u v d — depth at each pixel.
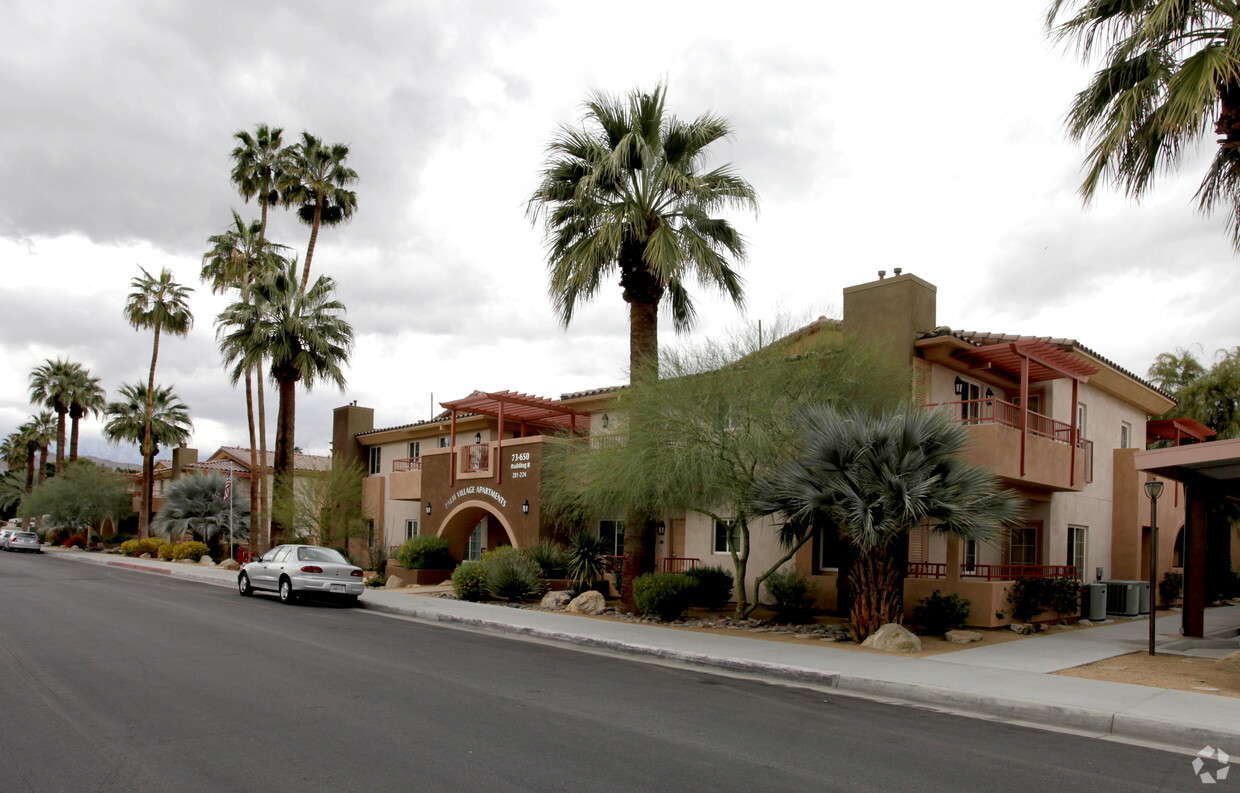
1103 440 22.44
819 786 5.86
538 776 5.89
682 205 17.53
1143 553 22.77
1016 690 9.41
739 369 15.37
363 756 6.30
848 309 17.62
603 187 17.69
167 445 55.72
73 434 60.97
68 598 19.31
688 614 17.92
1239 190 12.60
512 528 23.56
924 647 13.27
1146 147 12.21
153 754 6.27
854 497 12.68
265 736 6.86
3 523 82.50
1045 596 16.33
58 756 6.18
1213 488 16.27
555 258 18.30
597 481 16.88
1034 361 17.06
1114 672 11.00
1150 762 6.91
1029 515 19.50
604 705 8.52
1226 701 8.91
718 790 5.68
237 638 12.86
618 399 17.42
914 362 16.83
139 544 43.38
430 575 25.45
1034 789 5.98
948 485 12.81
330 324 32.59
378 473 35.34
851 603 14.00
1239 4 11.24
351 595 19.89
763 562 19.47
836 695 9.72
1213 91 10.35
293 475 32.09
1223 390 31.30
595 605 18.03
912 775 6.22
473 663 11.17
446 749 6.56
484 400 25.23
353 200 35.44
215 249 36.75
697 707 8.58
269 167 35.72
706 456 14.74
